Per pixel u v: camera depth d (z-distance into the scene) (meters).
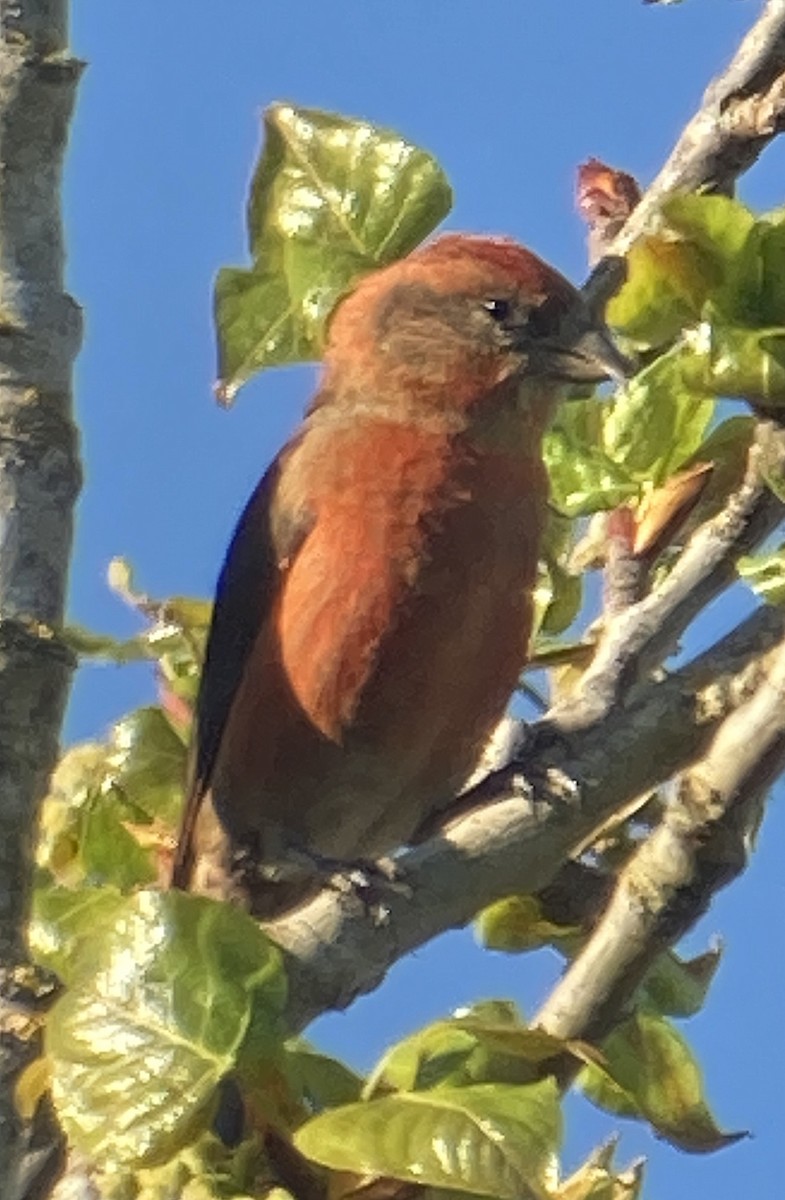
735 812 6.55
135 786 9.06
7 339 6.37
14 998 6.15
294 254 9.30
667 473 8.33
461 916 6.82
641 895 6.68
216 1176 6.20
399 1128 5.98
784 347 7.11
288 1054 6.41
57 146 6.56
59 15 6.60
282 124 9.34
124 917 6.25
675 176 8.33
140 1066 6.02
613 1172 6.46
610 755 6.78
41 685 6.11
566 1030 6.77
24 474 6.27
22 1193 6.39
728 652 6.77
